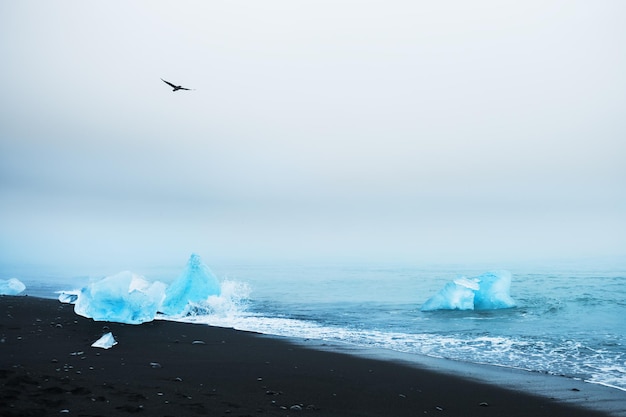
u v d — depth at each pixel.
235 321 12.74
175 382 6.10
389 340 10.11
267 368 7.32
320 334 10.80
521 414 5.56
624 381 6.99
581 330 10.93
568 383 6.87
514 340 10.00
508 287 14.50
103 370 6.52
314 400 5.75
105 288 10.85
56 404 4.66
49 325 9.93
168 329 10.65
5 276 27.86
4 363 6.66
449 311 13.96
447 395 6.25
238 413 4.82
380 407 5.62
